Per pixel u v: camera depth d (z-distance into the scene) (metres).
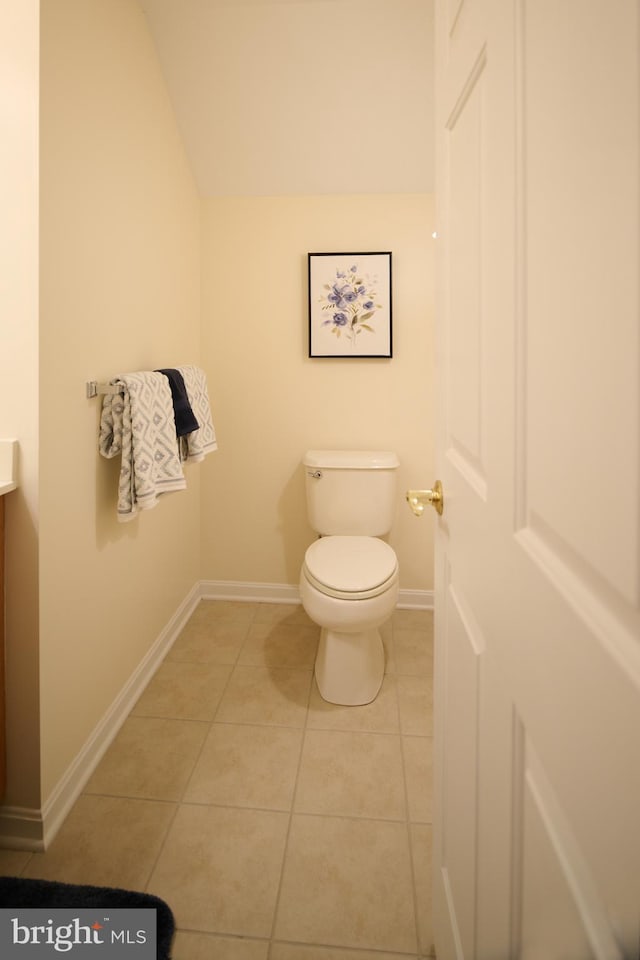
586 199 0.41
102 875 1.28
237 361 2.65
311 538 2.74
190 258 2.47
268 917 1.20
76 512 1.50
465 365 0.80
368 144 2.34
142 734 1.79
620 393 0.36
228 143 2.34
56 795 1.42
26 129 1.27
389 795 1.54
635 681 0.34
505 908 0.61
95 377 1.59
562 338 0.46
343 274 2.54
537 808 0.52
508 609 0.60
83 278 1.50
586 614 0.41
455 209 0.86
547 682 0.49
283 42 2.01
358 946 1.14
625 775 0.35
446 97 0.90
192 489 2.63
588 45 0.40
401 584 2.74
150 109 1.98
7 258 1.29
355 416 2.64
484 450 0.70
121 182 1.74
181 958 1.11
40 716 1.35
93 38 1.53
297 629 2.52
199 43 2.01
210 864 1.32
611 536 0.38
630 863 0.35
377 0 1.89
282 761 1.67
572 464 0.44
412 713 1.92
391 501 2.50
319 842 1.38
